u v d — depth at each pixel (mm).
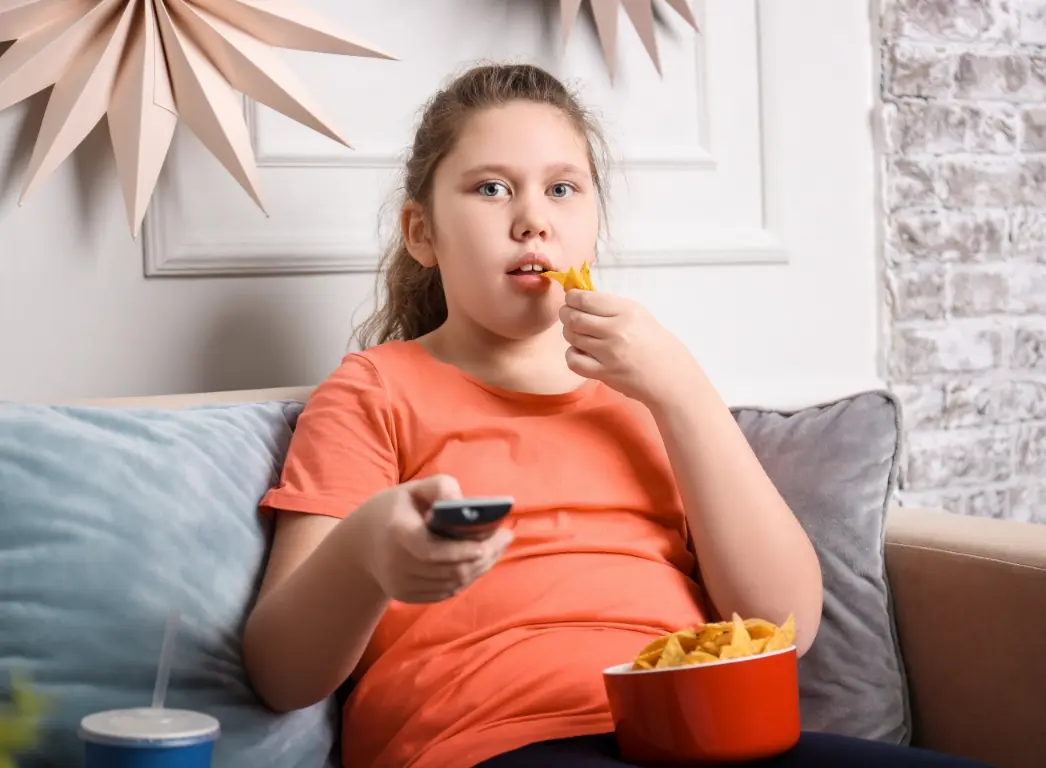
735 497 1032
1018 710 1054
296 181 1419
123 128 1286
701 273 1645
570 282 1065
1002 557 1077
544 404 1114
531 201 1090
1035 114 1849
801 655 1067
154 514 931
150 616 892
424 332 1324
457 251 1105
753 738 775
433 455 1055
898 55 1753
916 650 1154
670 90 1629
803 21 1714
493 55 1524
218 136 1319
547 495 1043
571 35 1564
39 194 1295
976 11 1808
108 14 1288
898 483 1758
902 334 1770
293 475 1018
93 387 1325
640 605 1004
